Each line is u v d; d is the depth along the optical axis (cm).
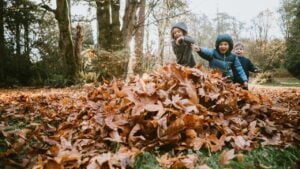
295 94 473
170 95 172
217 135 158
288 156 138
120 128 151
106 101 208
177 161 123
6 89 794
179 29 266
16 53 1027
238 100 191
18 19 1034
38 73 929
